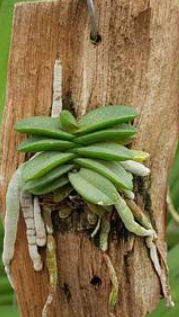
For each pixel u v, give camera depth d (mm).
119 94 454
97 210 445
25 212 451
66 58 450
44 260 460
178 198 682
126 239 458
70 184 441
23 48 454
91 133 432
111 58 450
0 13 616
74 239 455
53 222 454
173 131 475
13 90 460
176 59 466
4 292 688
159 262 471
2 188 466
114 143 439
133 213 456
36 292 471
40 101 456
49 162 426
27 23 452
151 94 460
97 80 451
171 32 460
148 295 473
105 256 456
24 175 432
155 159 470
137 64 454
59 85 452
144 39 452
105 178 428
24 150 437
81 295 466
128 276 464
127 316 470
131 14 446
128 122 454
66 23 448
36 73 454
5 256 467
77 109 453
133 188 461
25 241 460
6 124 463
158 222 475
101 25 447
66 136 431
